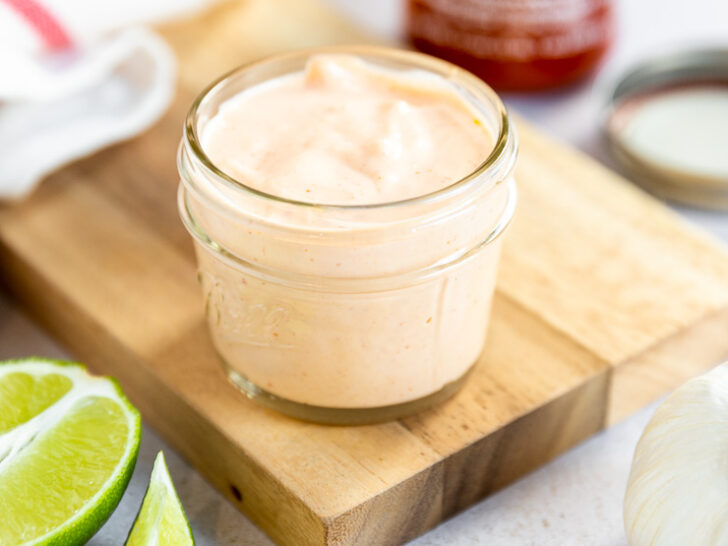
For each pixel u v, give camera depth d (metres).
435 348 0.39
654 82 0.53
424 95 0.41
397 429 0.40
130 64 0.50
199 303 0.43
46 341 0.46
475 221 0.37
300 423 0.40
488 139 0.39
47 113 0.48
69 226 0.46
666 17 0.59
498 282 0.44
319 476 0.38
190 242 0.45
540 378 0.41
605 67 0.56
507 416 0.40
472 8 0.52
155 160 0.48
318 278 0.37
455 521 0.40
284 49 0.53
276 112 0.40
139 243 0.45
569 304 0.43
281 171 0.38
